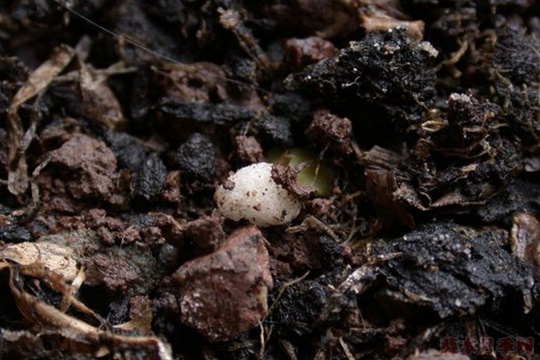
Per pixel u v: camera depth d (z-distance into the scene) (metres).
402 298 0.10
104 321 0.10
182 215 0.11
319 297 0.10
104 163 0.11
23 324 0.10
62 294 0.10
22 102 0.11
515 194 0.11
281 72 0.12
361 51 0.11
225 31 0.12
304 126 0.11
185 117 0.11
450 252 0.10
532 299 0.10
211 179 0.11
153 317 0.10
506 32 0.11
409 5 0.12
